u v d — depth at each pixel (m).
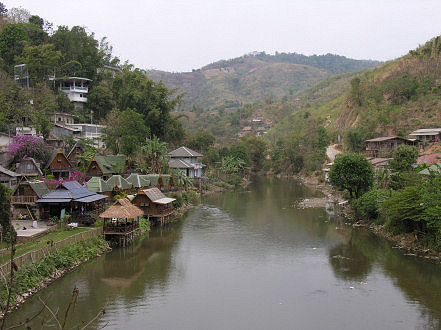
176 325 29.34
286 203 86.25
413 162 78.19
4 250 34.97
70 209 51.47
